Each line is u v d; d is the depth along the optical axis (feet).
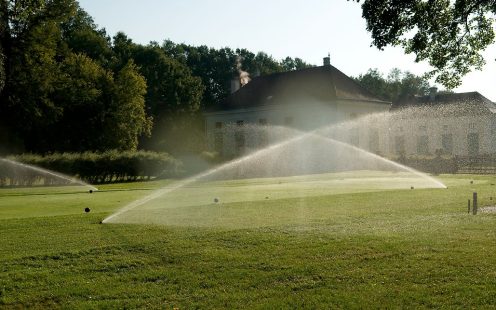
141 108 201.77
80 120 182.50
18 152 169.07
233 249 30.42
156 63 246.27
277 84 203.31
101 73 190.08
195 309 21.97
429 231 34.76
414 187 78.54
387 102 190.90
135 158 127.34
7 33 152.15
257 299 22.86
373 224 37.96
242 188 84.12
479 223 37.91
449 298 22.29
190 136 255.50
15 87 158.71
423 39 58.29
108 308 22.39
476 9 58.29
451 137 216.74
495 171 138.10
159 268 27.27
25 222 40.01
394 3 53.83
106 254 29.76
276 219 40.88
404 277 25.07
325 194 65.57
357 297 22.66
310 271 26.22
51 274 26.45
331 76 186.60
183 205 53.47
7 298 23.53
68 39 215.92
